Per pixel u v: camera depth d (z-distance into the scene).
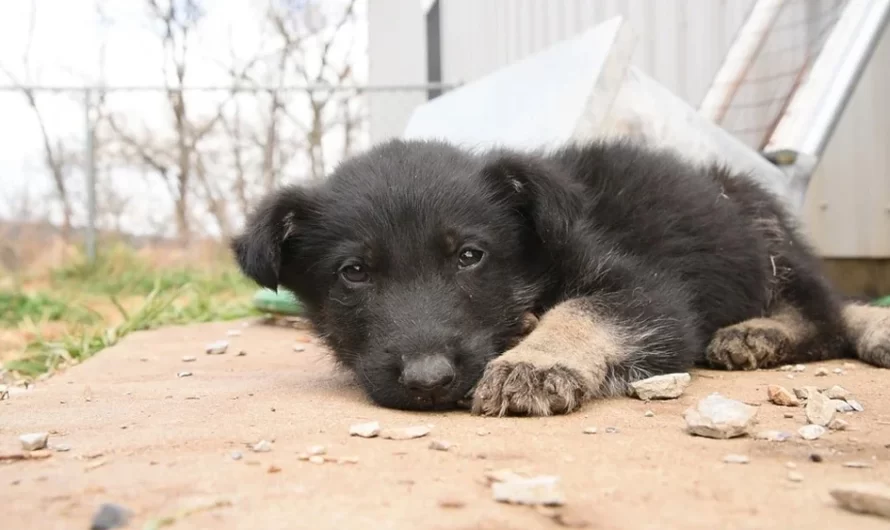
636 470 0.33
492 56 1.46
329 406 0.46
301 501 0.30
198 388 0.54
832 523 0.28
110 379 0.60
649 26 1.13
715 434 0.38
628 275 0.54
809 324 0.61
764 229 0.65
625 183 0.60
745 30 0.95
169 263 1.77
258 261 0.51
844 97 0.77
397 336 0.46
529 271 0.53
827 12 0.87
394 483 0.32
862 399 0.47
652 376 0.50
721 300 0.61
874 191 1.01
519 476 0.32
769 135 0.82
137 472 0.34
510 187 0.52
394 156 0.54
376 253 0.49
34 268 1.69
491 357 0.47
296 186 0.54
